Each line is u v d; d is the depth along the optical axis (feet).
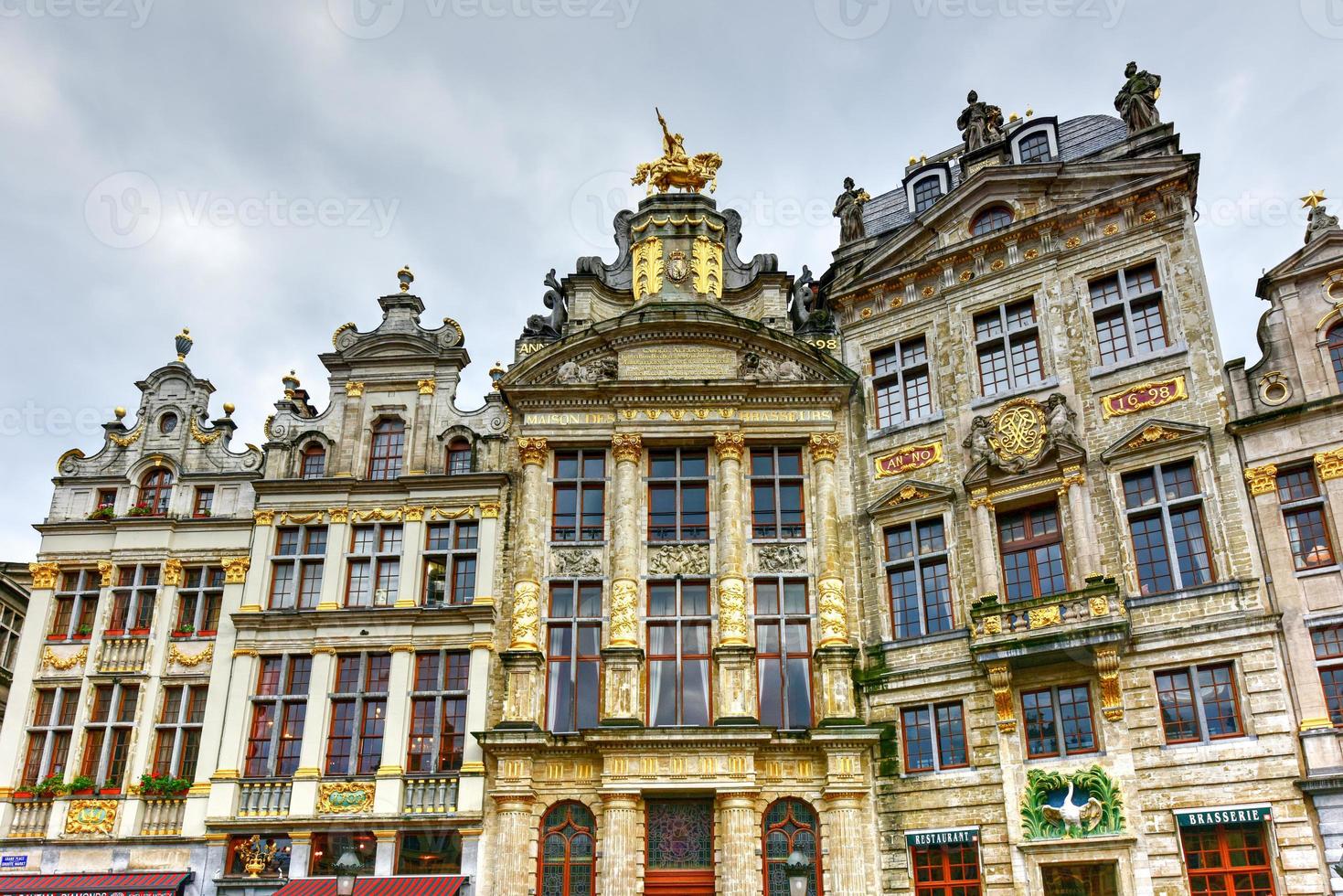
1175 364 90.38
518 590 99.09
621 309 113.70
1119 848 80.23
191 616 103.14
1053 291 98.17
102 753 98.07
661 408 105.29
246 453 108.68
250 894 91.20
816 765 92.63
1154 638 83.61
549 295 113.60
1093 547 87.97
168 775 97.09
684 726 91.04
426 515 103.35
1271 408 85.76
